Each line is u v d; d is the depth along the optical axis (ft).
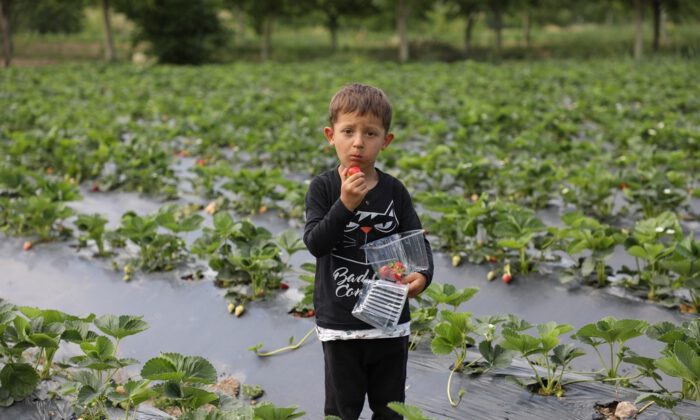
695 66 97.45
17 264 23.18
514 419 13.66
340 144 10.59
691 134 37.70
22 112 48.52
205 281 21.15
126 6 143.95
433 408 14.17
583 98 62.44
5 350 13.58
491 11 165.48
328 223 10.25
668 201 26.73
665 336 13.64
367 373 11.31
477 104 54.95
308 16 197.36
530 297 20.22
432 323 16.44
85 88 74.28
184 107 56.08
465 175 30.19
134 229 21.85
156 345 17.65
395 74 91.86
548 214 28.58
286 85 80.28
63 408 13.89
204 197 30.60
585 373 15.25
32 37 200.54
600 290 20.22
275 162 38.04
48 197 25.81
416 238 10.87
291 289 20.35
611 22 252.01
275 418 10.61
